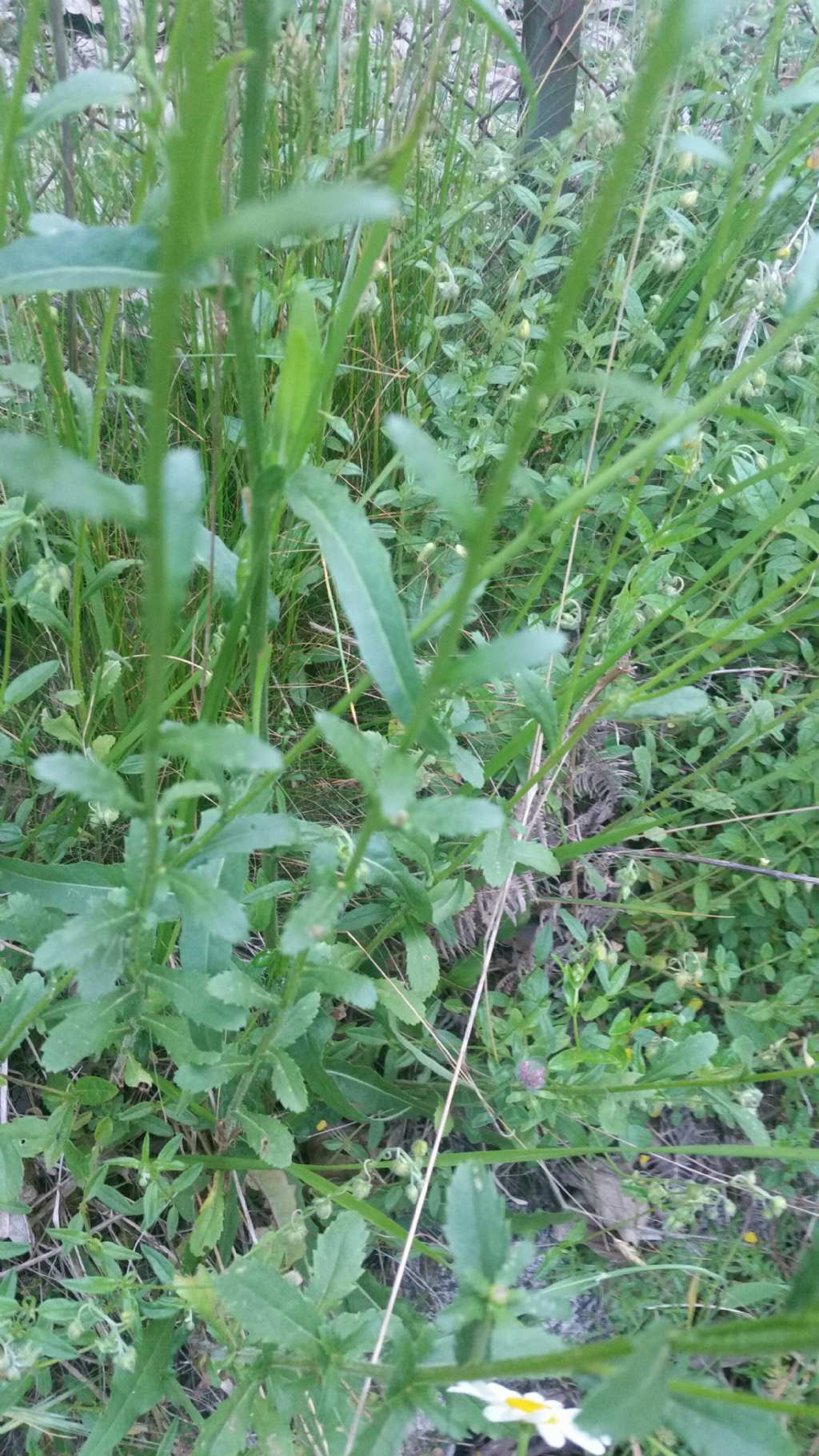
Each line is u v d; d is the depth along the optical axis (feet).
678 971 1.41
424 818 0.68
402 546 1.61
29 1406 1.07
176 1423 1.07
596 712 1.09
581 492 0.68
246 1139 1.15
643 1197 1.26
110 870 1.06
